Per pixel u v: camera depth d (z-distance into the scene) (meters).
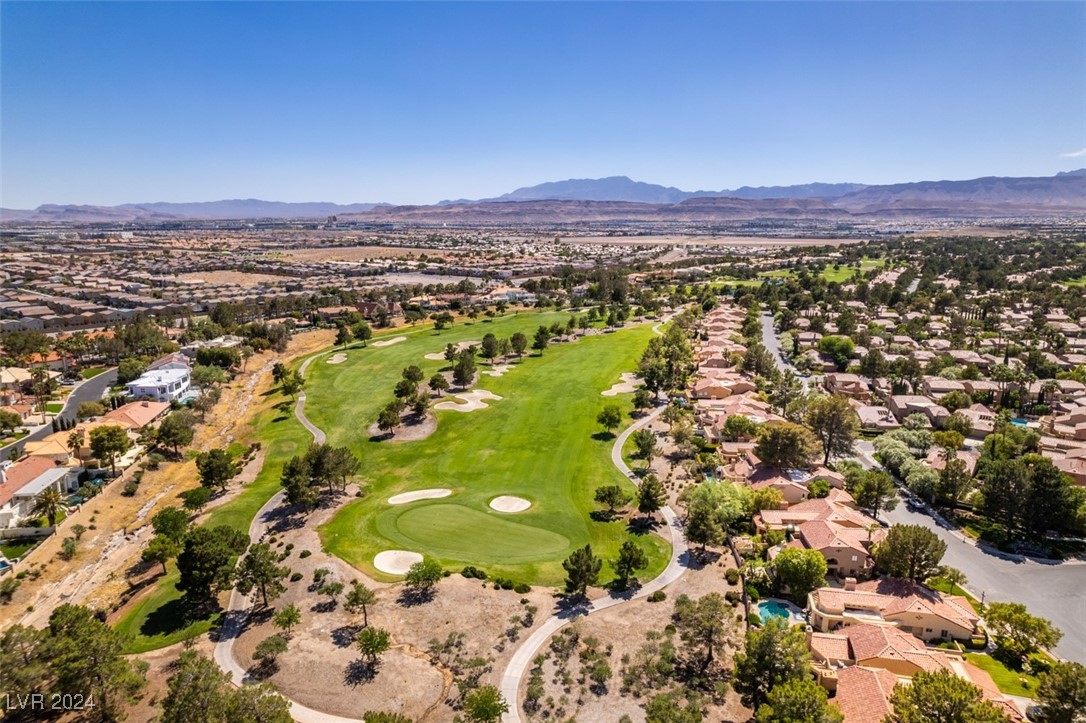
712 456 112.69
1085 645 67.81
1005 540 88.25
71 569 86.81
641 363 172.12
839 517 87.62
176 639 71.00
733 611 73.44
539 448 125.19
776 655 57.72
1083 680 52.12
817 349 194.00
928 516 96.69
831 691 59.72
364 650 64.06
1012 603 73.62
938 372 162.12
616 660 65.56
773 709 51.34
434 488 109.00
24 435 129.75
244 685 61.78
